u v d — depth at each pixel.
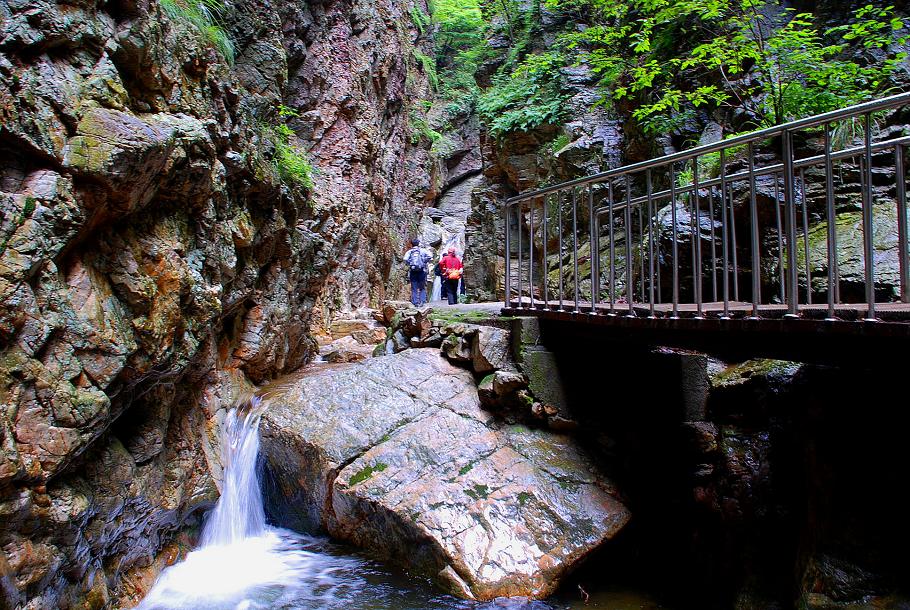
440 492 5.38
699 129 9.87
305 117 14.03
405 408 6.36
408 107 21.36
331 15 15.09
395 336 8.52
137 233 4.29
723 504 4.83
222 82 5.65
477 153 25.44
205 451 5.66
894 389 3.96
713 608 4.69
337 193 14.11
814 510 4.13
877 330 3.28
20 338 3.22
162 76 4.51
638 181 11.39
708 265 8.10
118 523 4.29
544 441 6.05
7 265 3.11
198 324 5.09
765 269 7.52
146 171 3.90
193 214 5.04
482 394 6.39
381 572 5.27
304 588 4.97
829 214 3.62
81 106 3.58
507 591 4.70
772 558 4.49
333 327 12.54
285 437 6.15
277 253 7.86
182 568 5.25
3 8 3.22
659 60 10.50
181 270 4.64
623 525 5.32
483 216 16.05
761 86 8.60
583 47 13.66
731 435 5.07
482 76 16.95
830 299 3.59
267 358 7.60
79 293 3.67
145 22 4.21
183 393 5.53
